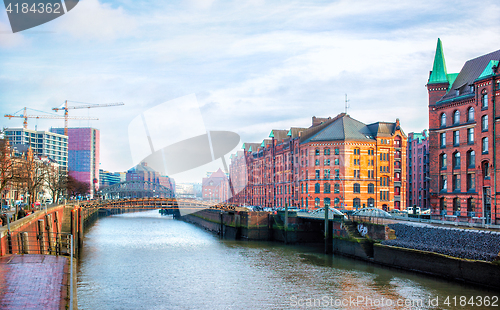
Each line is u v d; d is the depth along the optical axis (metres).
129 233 102.94
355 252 60.88
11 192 118.19
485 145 58.25
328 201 106.12
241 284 44.50
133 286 43.50
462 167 62.47
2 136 75.25
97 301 37.56
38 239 40.75
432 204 67.69
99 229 114.12
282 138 141.50
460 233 46.72
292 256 64.44
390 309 34.91
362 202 105.00
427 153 117.06
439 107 67.25
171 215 199.25
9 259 27.81
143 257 62.66
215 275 49.28
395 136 108.06
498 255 38.78
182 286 43.56
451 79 71.31
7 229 31.03
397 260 51.03
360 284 43.56
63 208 74.94
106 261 58.81
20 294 19.58
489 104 57.06
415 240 53.00
